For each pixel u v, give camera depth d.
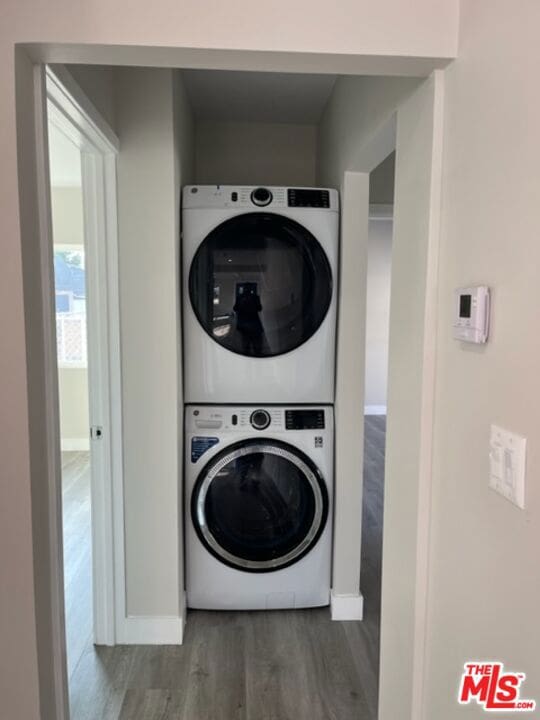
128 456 2.14
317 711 1.87
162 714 1.84
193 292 2.23
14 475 1.17
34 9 1.09
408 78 1.36
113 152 1.99
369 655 2.16
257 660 2.12
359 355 2.30
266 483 2.35
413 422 1.32
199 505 2.29
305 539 2.36
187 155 2.54
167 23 1.10
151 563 2.19
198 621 2.37
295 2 1.11
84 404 5.17
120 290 2.07
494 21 0.96
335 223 2.27
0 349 1.14
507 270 0.92
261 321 2.27
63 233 4.99
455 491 1.13
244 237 2.24
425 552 1.28
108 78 1.89
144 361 2.11
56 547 1.31
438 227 1.21
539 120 0.82
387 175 3.27
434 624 1.25
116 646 2.20
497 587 0.95
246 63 1.19
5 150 1.10
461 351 1.10
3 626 1.20
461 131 1.10
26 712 1.22
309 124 3.03
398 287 1.44
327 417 2.35
